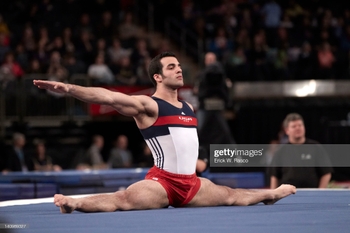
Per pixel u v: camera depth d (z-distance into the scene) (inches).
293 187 386.9
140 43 1173.7
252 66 1128.2
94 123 1082.1
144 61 1095.6
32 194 633.0
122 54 1151.6
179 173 356.5
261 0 1360.7
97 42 1189.1
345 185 643.5
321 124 882.1
